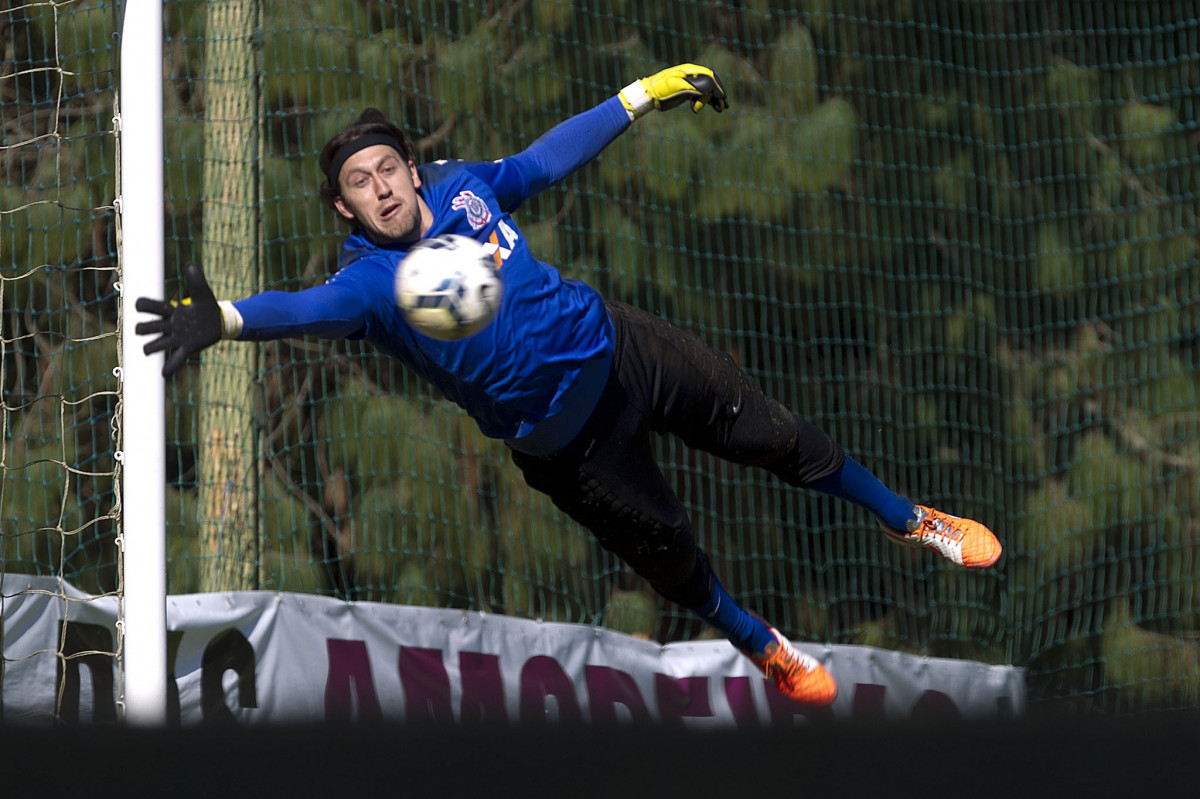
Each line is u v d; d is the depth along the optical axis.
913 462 32.75
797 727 2.71
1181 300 38.38
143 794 2.55
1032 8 39.72
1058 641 32.78
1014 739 2.67
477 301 10.86
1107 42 39.97
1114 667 33.31
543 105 33.59
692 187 34.75
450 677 21.30
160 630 17.33
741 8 35.78
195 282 9.20
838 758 2.67
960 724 2.70
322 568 30.61
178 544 28.58
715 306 35.91
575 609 32.66
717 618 14.53
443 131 32.84
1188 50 39.56
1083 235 38.56
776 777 2.64
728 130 35.47
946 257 36.56
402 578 30.98
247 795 2.56
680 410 12.73
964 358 36.72
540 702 22.03
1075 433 37.34
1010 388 36.66
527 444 12.30
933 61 37.34
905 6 38.69
